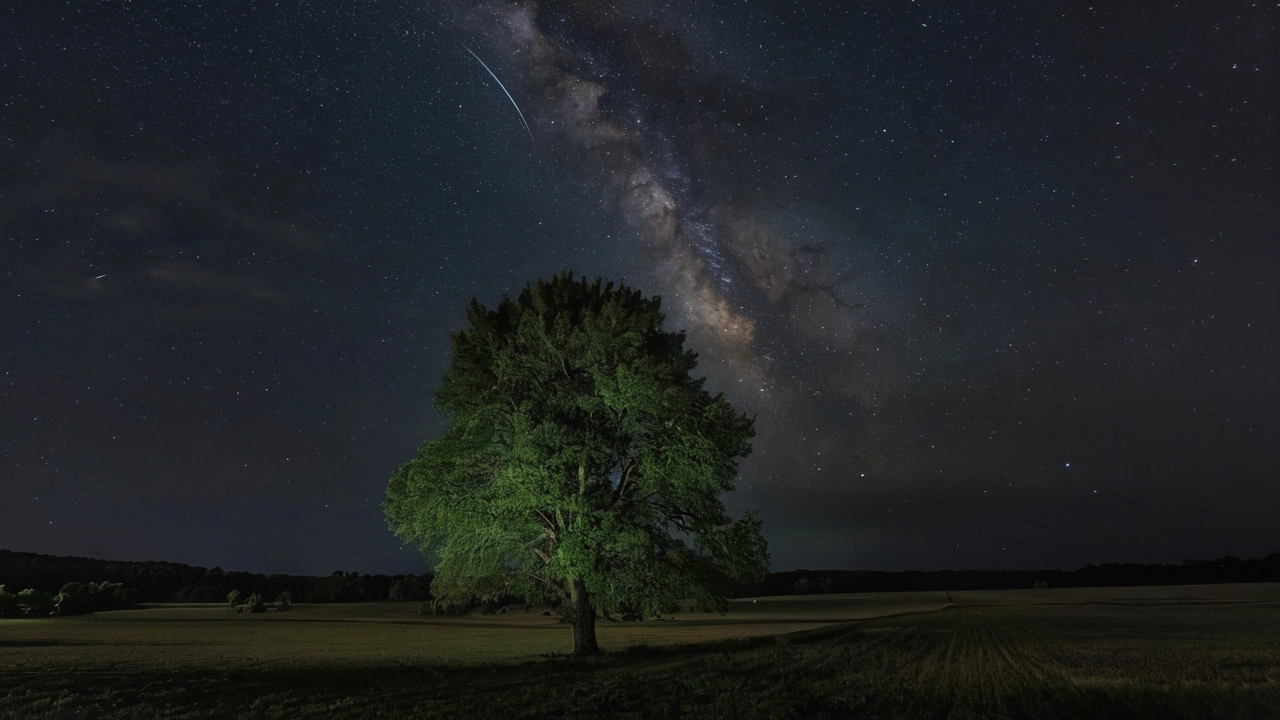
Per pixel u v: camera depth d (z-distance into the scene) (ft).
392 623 280.92
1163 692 69.62
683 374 111.55
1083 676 82.17
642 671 83.10
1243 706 62.08
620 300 114.93
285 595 398.42
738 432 106.52
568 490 100.07
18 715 61.57
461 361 109.40
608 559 101.14
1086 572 608.19
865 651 114.73
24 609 319.68
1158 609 262.88
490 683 74.49
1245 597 348.38
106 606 380.99
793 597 469.57
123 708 64.69
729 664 91.09
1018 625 188.24
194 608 407.44
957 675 82.64
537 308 111.45
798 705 59.21
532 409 104.42
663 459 102.17
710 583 105.19
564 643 163.12
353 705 62.39
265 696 69.26
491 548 106.93
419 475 103.71
